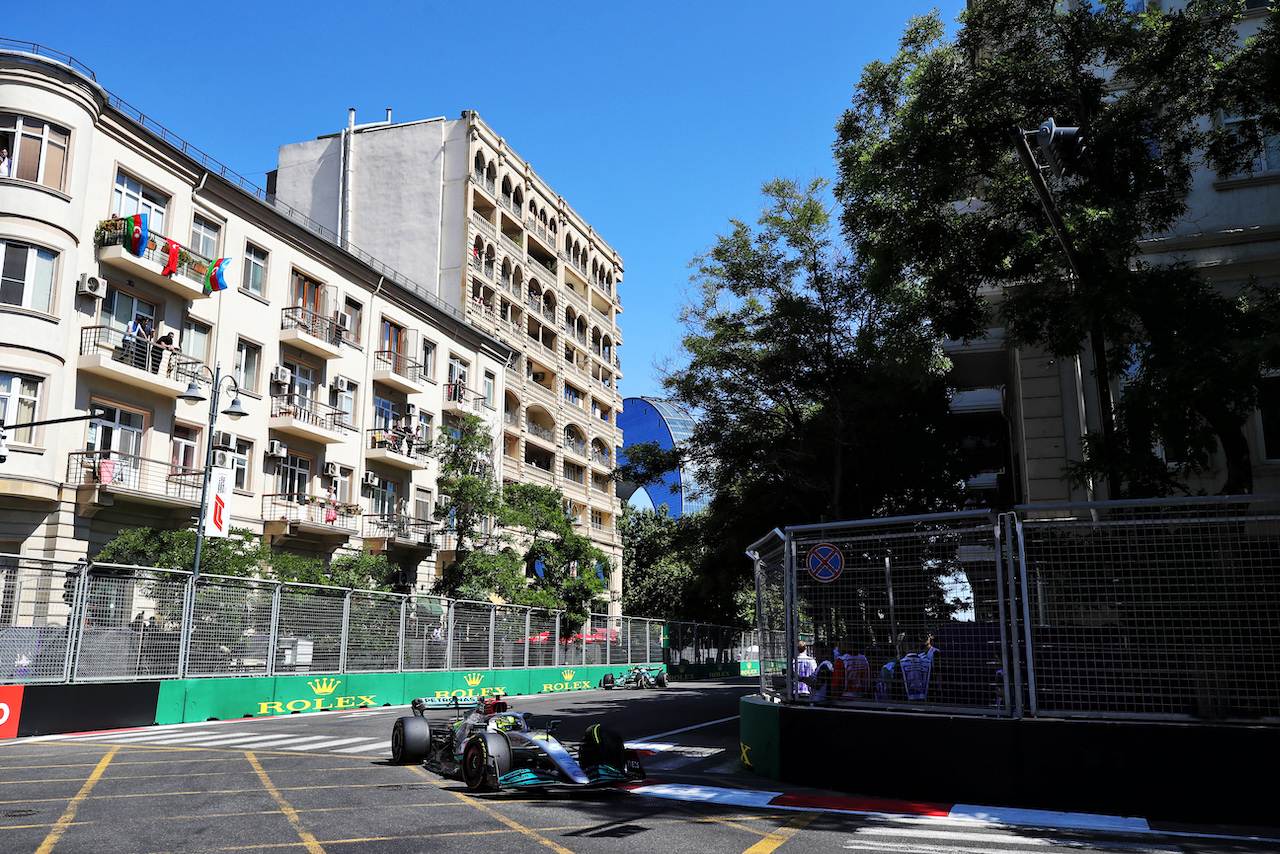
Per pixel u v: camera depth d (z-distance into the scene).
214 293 28.03
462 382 42.31
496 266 48.53
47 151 23.17
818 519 28.36
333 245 32.94
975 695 9.48
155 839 7.43
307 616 21.59
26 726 15.52
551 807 9.15
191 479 26.41
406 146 47.56
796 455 26.97
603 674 35.31
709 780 11.10
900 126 14.39
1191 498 8.80
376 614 23.69
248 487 29.06
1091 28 13.27
